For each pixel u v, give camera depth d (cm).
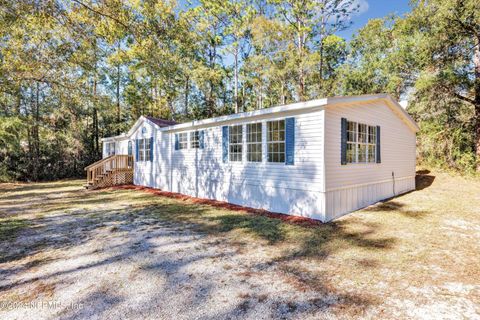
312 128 668
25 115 1839
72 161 2075
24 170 1827
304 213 693
